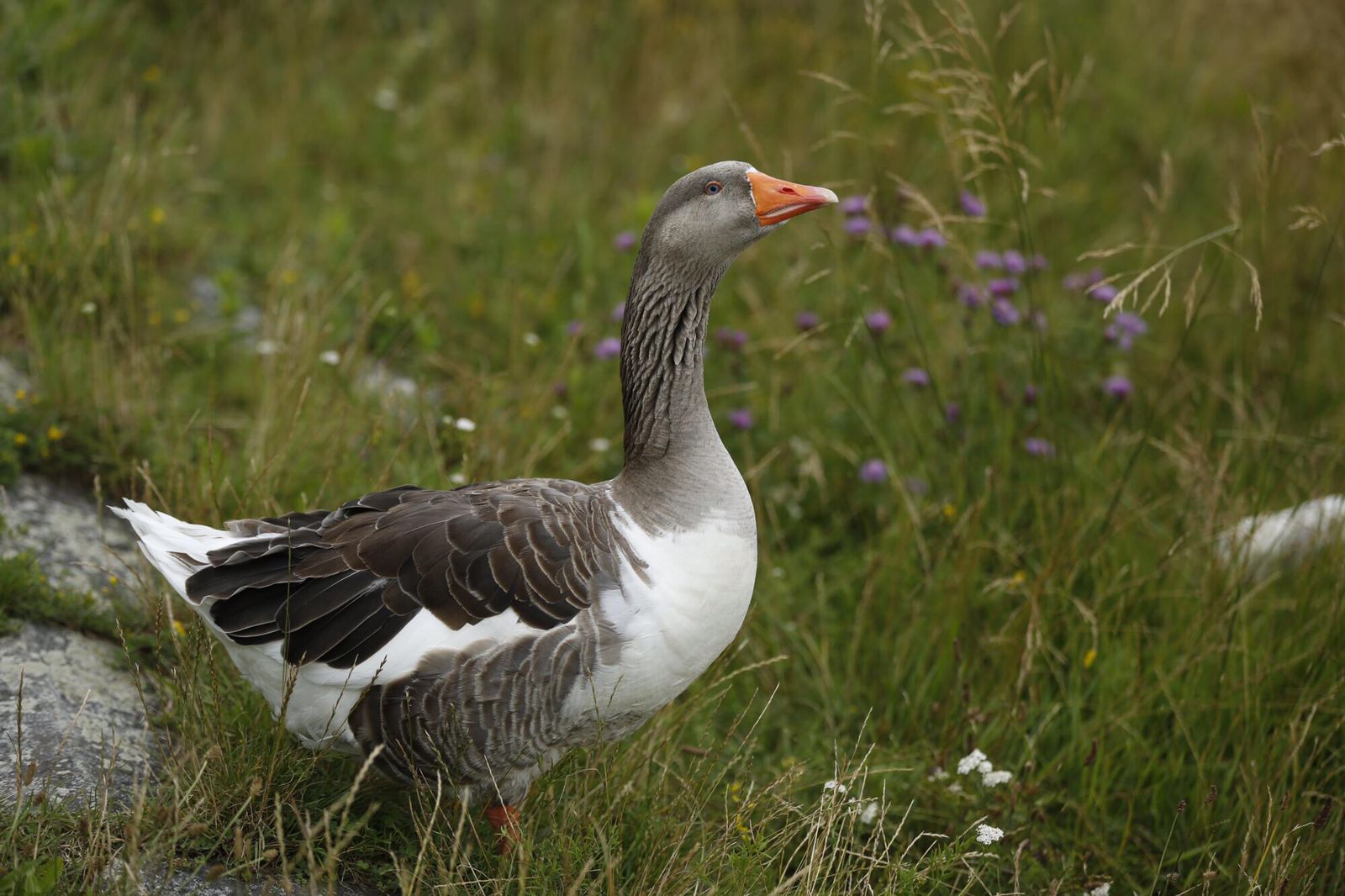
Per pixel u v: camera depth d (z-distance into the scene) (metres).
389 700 6.32
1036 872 7.77
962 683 8.79
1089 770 8.39
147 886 6.10
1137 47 17.47
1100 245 14.30
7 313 11.10
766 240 14.20
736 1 18.62
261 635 6.39
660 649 6.54
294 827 6.76
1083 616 9.18
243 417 10.75
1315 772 7.96
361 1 17.48
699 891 6.91
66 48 14.19
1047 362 11.23
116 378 9.90
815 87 16.78
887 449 10.45
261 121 15.28
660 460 6.83
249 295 12.77
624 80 17.06
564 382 11.36
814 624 9.84
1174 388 11.80
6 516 8.80
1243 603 8.82
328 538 6.70
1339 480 11.07
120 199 12.29
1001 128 9.51
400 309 12.67
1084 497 10.01
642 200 13.92
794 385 11.94
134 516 6.58
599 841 6.81
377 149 15.54
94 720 7.34
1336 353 12.46
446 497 6.87
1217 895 7.68
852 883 7.34
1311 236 13.20
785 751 8.69
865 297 12.05
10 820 6.31
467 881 6.68
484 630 6.32
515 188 14.96
